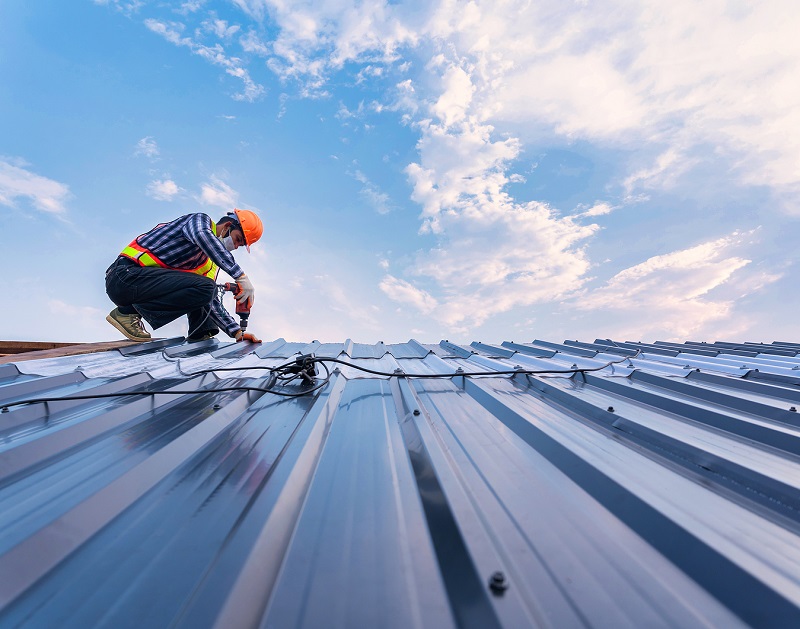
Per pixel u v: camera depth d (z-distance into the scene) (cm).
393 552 85
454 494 108
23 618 68
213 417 162
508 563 84
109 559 83
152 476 116
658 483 121
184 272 363
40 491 104
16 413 157
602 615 72
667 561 86
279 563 85
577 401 204
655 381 255
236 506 103
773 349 452
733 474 124
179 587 75
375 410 186
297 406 188
